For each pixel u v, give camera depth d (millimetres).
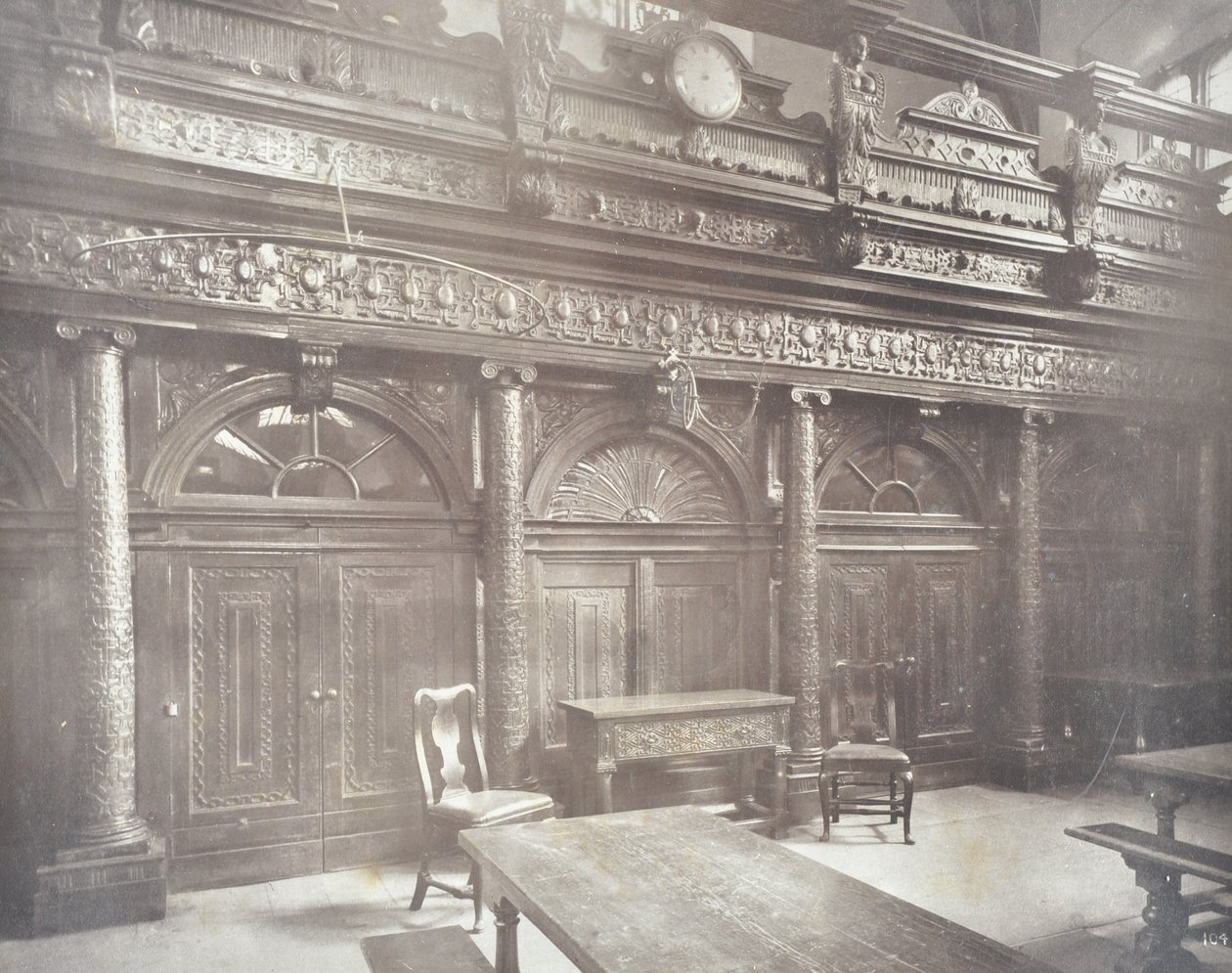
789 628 6684
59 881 4445
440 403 5875
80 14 4430
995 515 7906
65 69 4434
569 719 5707
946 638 7695
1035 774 7461
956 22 9320
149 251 4852
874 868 5410
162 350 5125
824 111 10172
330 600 5539
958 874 5297
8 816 4691
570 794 5773
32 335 4793
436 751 5766
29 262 4605
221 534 5258
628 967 2256
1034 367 7797
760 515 6879
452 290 5602
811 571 6738
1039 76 7332
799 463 6750
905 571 7559
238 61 4918
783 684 6688
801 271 6605
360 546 5617
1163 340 8281
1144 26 8797
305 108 5016
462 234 5520
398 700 5688
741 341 6547
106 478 4746
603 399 6387
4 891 4668
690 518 6773
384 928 4535
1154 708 7684
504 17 5402
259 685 5336
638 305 6203
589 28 8062
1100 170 7395
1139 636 8500
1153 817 6633
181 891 5059
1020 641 7684
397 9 5363
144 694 5016
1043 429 8172
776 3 6199
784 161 6457
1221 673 8047
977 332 7496
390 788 5633
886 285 6930
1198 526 8609
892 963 2289
